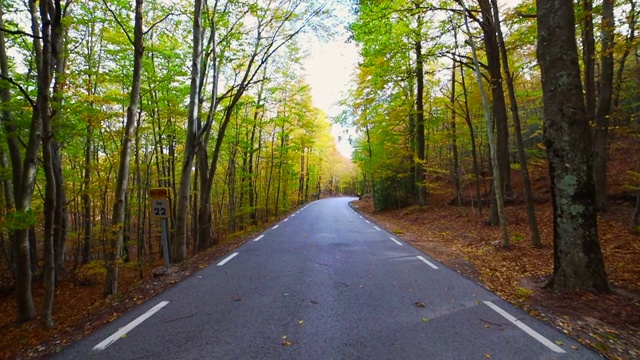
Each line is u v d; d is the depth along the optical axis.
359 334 3.67
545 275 6.06
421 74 15.43
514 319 4.08
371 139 24.72
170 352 3.31
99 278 11.70
